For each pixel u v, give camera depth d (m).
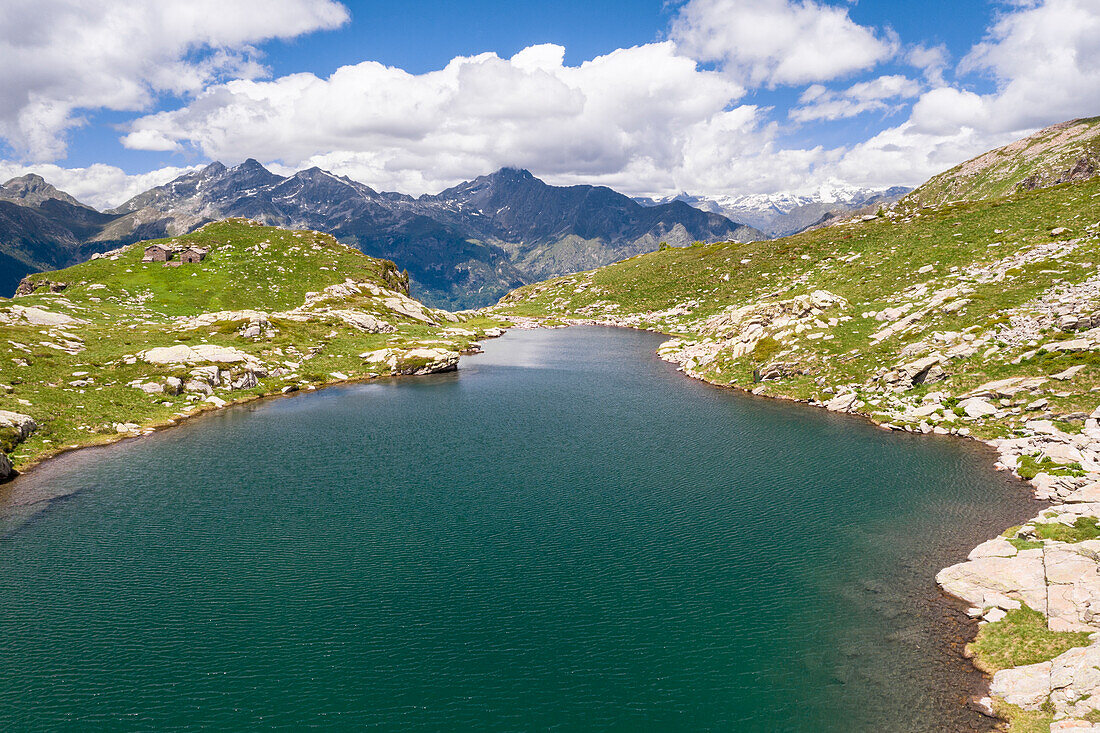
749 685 26.25
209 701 25.44
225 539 40.09
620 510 44.41
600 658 28.20
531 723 24.33
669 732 23.78
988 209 132.38
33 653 28.41
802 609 31.59
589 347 139.75
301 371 101.44
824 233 179.88
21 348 81.31
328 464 55.66
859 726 23.73
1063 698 23.11
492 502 46.09
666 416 72.50
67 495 48.22
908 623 30.06
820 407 73.25
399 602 32.66
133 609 31.98
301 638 29.61
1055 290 71.94
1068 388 55.97
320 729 23.98
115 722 24.23
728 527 41.25
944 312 78.25
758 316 102.12
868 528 40.41
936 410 62.16
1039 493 43.50
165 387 80.00
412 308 166.38
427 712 24.91
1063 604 28.67
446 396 87.44
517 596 33.19
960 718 23.80
